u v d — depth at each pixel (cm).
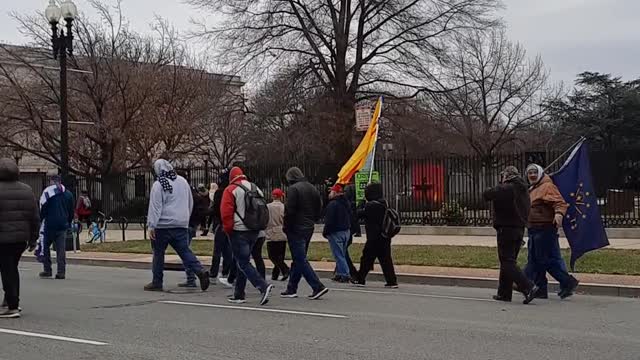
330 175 2677
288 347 758
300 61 3416
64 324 907
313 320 930
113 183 3284
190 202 1245
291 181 1134
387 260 1305
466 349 747
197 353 730
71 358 713
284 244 1418
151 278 1491
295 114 3488
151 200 1220
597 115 6022
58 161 3341
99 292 1232
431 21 3366
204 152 3791
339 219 1348
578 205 1238
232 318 948
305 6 3372
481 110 5194
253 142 4088
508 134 5209
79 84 3441
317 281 1121
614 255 1559
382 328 870
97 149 3594
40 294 1209
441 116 3481
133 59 3641
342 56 3422
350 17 3447
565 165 1251
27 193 946
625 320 933
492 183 2411
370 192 1310
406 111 3422
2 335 834
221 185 1337
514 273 1088
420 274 1402
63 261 1480
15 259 955
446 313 990
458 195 2456
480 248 1809
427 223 2475
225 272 1333
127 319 943
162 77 3594
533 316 965
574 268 1371
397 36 3388
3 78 3569
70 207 1488
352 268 1379
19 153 3844
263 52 3384
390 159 2589
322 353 729
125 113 3400
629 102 5972
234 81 4597
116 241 2419
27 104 3328
